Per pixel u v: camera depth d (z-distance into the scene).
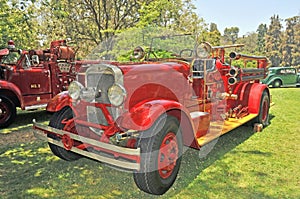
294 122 5.88
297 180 3.16
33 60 6.54
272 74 14.62
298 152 4.04
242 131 5.14
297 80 15.01
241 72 4.70
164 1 9.87
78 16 15.84
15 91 5.88
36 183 3.11
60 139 3.39
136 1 14.04
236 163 3.64
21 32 11.91
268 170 3.42
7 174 3.34
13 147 4.36
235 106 4.90
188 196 2.82
